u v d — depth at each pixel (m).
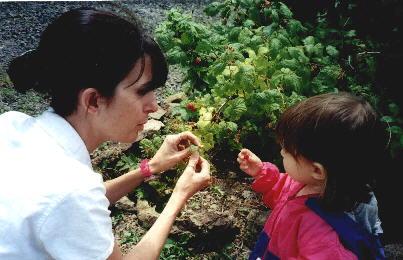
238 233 2.85
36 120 1.35
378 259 1.57
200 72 3.45
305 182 1.60
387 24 3.71
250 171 1.90
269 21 3.56
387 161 3.32
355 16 3.83
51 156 1.26
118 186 1.92
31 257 1.22
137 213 2.98
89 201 1.22
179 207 1.67
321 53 3.21
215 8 3.67
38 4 6.23
